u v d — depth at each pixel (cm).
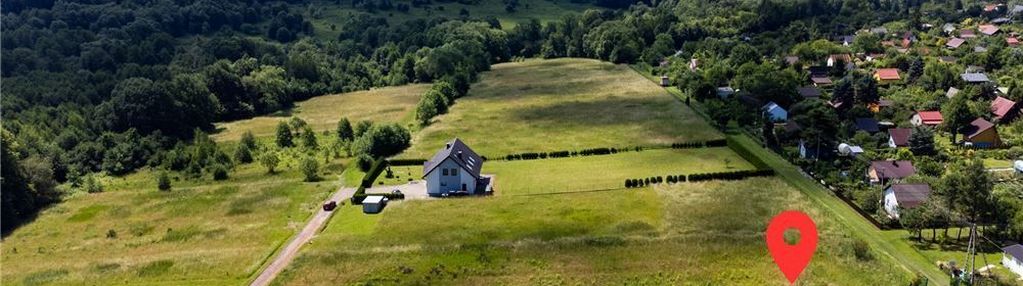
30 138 10438
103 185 9506
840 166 8812
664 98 14112
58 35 15575
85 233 7525
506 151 10381
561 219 7244
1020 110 10869
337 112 14788
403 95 16462
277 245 6831
